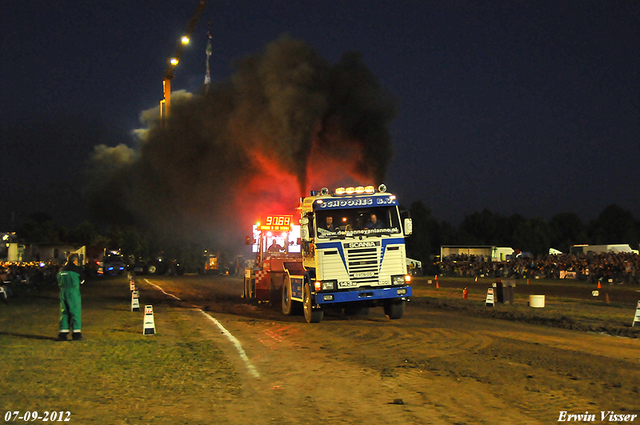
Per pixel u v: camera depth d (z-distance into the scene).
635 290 30.75
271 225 23.38
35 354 10.48
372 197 16.38
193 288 36.34
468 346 11.89
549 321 16.59
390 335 13.72
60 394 7.53
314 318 16.33
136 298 21.00
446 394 7.72
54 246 58.91
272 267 21.84
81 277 12.57
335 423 6.36
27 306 22.23
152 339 12.95
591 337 13.20
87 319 17.38
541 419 6.56
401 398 7.51
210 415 6.64
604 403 7.24
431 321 16.81
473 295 28.77
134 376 8.71
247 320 17.48
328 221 16.14
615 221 107.38
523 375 8.93
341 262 15.91
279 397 7.54
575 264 41.81
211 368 9.45
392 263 16.17
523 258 48.31
